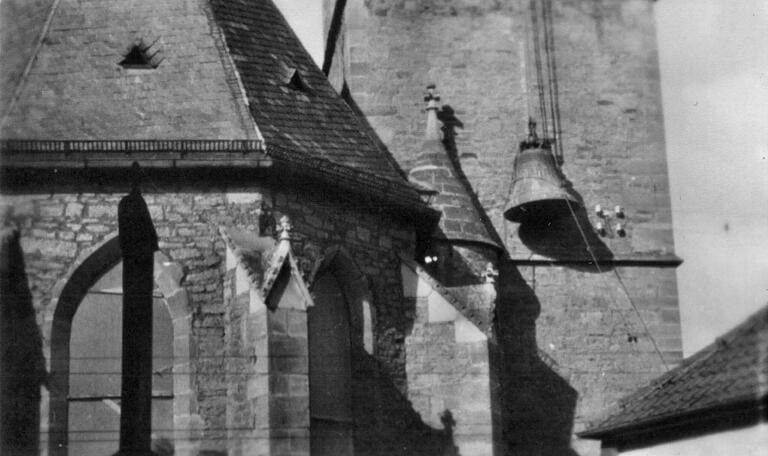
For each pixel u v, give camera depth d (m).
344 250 26.55
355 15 33.34
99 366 24.19
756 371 19.53
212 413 23.80
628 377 31.62
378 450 26.19
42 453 23.48
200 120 25.86
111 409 24.02
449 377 27.02
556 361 31.50
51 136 25.19
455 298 27.36
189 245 24.72
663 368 31.70
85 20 27.23
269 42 28.55
